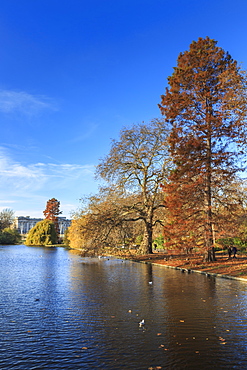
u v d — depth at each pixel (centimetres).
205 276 2464
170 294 1711
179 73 3222
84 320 1205
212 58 3153
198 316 1256
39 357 852
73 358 845
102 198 4266
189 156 3117
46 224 9650
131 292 1778
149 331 1068
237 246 4278
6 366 797
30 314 1294
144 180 4275
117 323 1163
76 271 2834
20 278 2373
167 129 4059
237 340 976
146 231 4331
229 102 3012
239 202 3070
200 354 866
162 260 3612
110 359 836
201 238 3309
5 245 9238
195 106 3206
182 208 3253
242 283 2084
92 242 3772
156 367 788
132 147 4159
